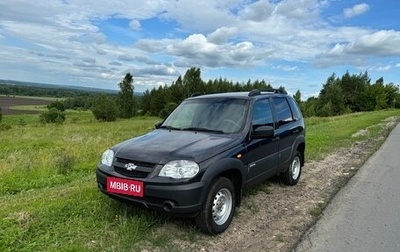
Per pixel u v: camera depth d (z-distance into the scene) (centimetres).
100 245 398
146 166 422
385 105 6781
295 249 417
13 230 419
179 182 402
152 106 8819
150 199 413
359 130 1944
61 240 410
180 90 8581
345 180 768
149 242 418
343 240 445
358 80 7150
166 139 484
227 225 462
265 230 473
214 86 9062
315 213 544
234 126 521
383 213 548
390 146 1305
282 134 621
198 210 415
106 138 1748
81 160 995
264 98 604
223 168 438
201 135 501
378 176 810
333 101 6481
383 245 430
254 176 529
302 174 817
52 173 824
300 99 6956
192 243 423
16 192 682
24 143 1516
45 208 500
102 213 485
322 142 1328
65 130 2719
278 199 613
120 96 7662
